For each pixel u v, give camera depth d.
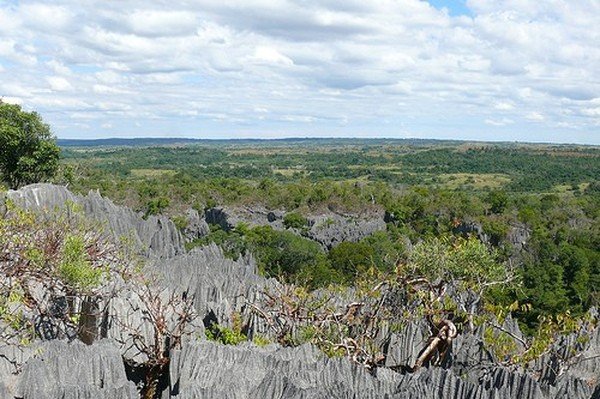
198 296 29.58
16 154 60.28
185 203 113.12
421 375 18.81
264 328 27.75
